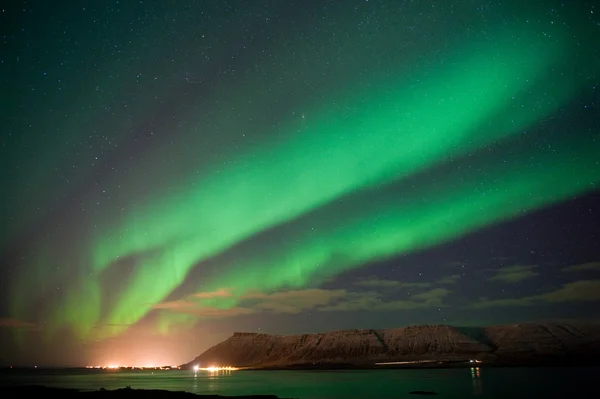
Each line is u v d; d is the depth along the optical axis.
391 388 76.25
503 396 59.56
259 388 81.44
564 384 76.19
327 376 125.56
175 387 86.62
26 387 77.81
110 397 57.81
